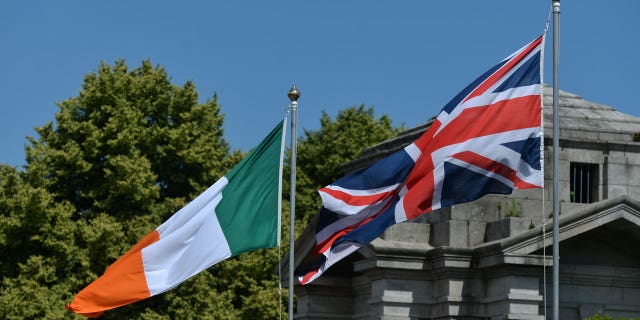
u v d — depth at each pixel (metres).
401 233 41.91
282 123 36.31
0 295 64.00
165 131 68.06
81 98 67.25
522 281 39.91
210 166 69.19
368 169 35.25
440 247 40.66
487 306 40.69
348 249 35.41
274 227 36.00
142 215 66.00
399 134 46.72
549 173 42.06
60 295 62.84
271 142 36.31
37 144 66.00
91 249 63.84
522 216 41.53
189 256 35.34
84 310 34.91
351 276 46.53
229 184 35.88
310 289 46.31
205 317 64.12
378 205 35.16
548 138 42.09
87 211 66.62
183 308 64.56
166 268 35.28
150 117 69.50
